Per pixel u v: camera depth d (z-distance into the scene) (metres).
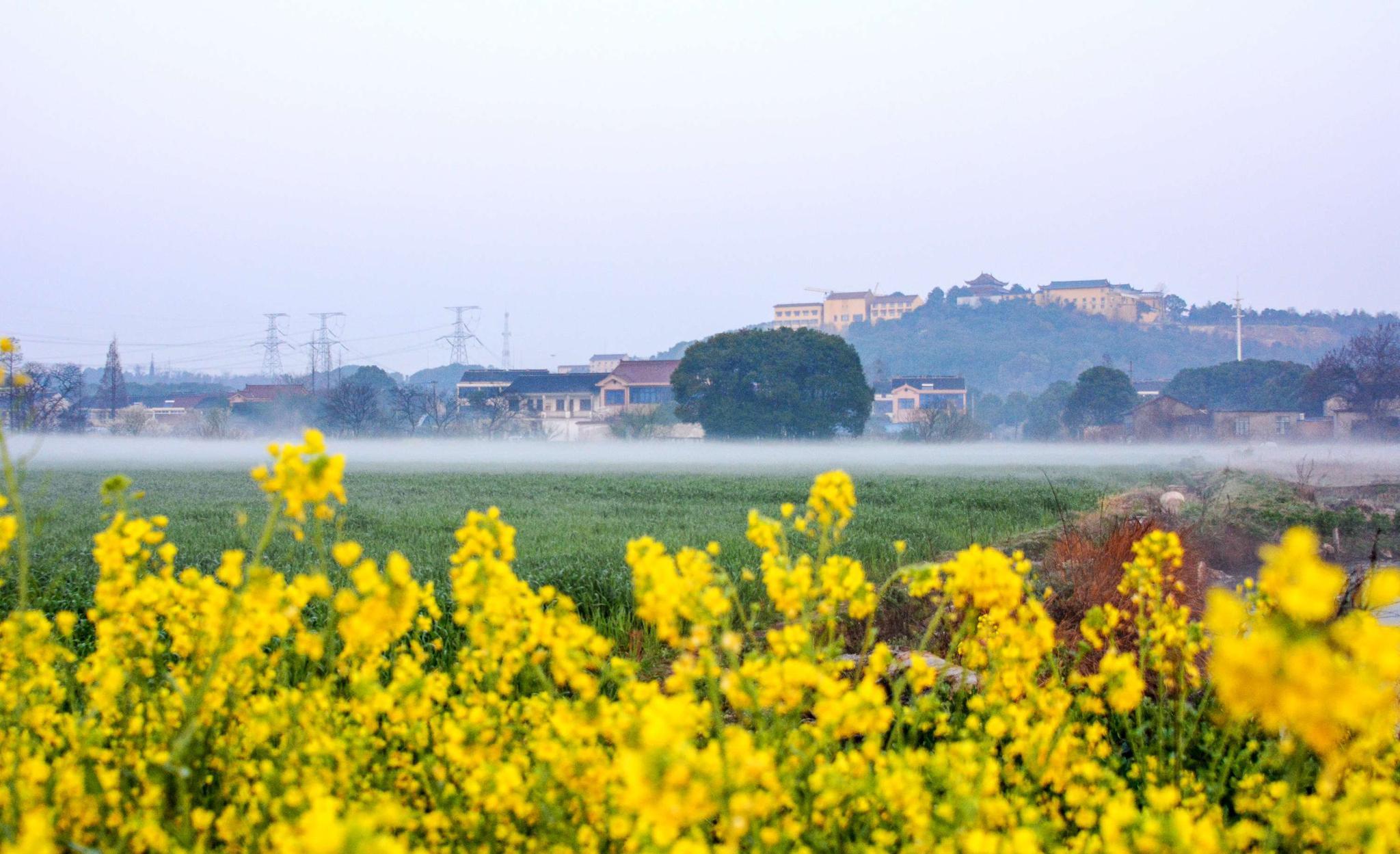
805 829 2.63
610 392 88.88
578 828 2.73
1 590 8.70
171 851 2.47
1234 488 20.89
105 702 2.84
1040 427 97.06
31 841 1.82
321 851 1.47
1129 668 3.18
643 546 2.79
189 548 12.84
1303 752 2.64
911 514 18.62
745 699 2.64
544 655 2.91
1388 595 1.77
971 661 3.52
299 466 2.67
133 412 74.00
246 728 3.10
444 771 2.89
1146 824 2.22
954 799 2.36
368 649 3.06
